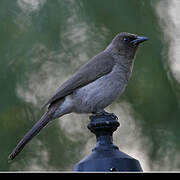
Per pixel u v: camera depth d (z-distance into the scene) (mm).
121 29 12430
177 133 11938
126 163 7082
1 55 11992
